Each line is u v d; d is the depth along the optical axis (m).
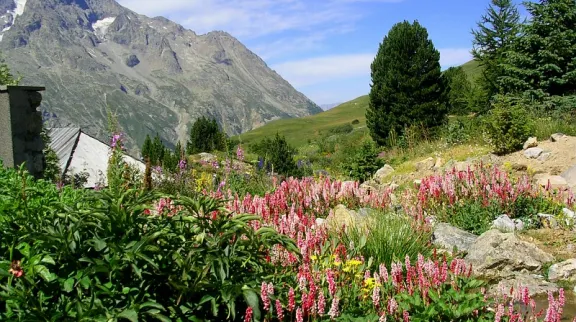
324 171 19.42
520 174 11.91
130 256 3.08
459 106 34.22
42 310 2.88
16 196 4.48
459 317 4.01
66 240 3.15
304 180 9.55
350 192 8.59
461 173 9.20
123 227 3.43
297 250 3.96
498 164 12.84
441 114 26.31
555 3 19.20
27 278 2.95
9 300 2.85
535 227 8.24
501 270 6.71
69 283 3.07
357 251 5.38
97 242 3.23
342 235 6.05
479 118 18.25
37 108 9.93
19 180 5.21
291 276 4.35
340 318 3.79
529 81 20.36
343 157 24.69
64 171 15.98
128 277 3.29
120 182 7.85
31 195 4.62
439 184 9.17
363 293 4.27
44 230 3.36
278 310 3.50
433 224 8.04
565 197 9.16
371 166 16.69
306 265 4.29
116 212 3.43
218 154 18.72
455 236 7.54
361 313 4.05
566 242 7.54
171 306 3.28
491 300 4.46
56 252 3.16
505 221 8.15
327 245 4.85
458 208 8.59
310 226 5.93
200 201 3.88
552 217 8.34
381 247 5.93
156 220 3.68
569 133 14.19
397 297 4.14
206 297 3.28
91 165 18.72
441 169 13.84
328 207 8.30
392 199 9.72
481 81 27.86
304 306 3.70
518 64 20.50
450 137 18.06
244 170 13.02
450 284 4.67
